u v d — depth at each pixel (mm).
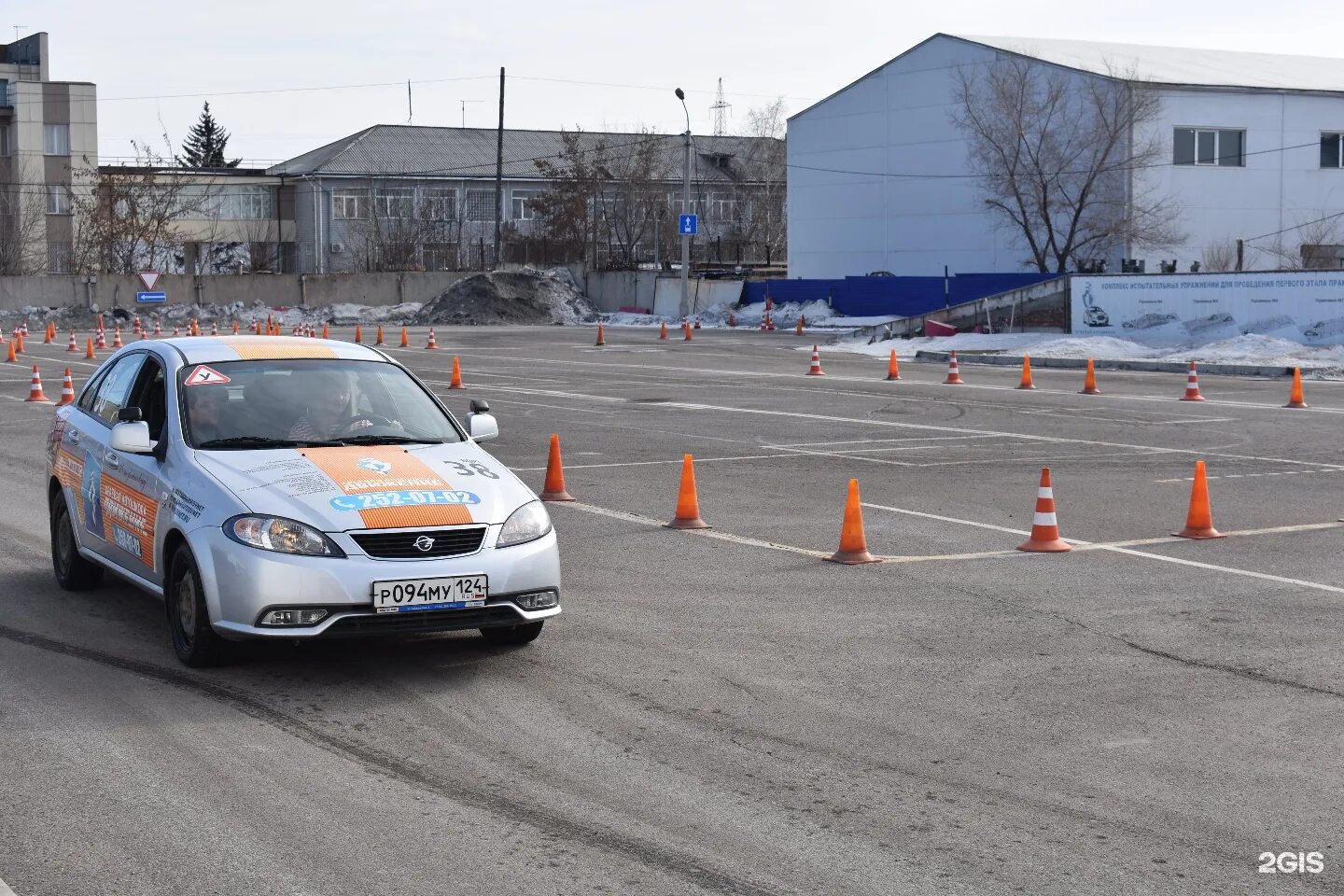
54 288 63062
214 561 7449
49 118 81250
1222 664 8125
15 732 6715
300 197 86188
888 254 60938
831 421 21406
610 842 5395
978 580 10398
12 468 16188
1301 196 55250
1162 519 13039
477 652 8242
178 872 5070
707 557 11195
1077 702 7348
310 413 8602
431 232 82625
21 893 4879
